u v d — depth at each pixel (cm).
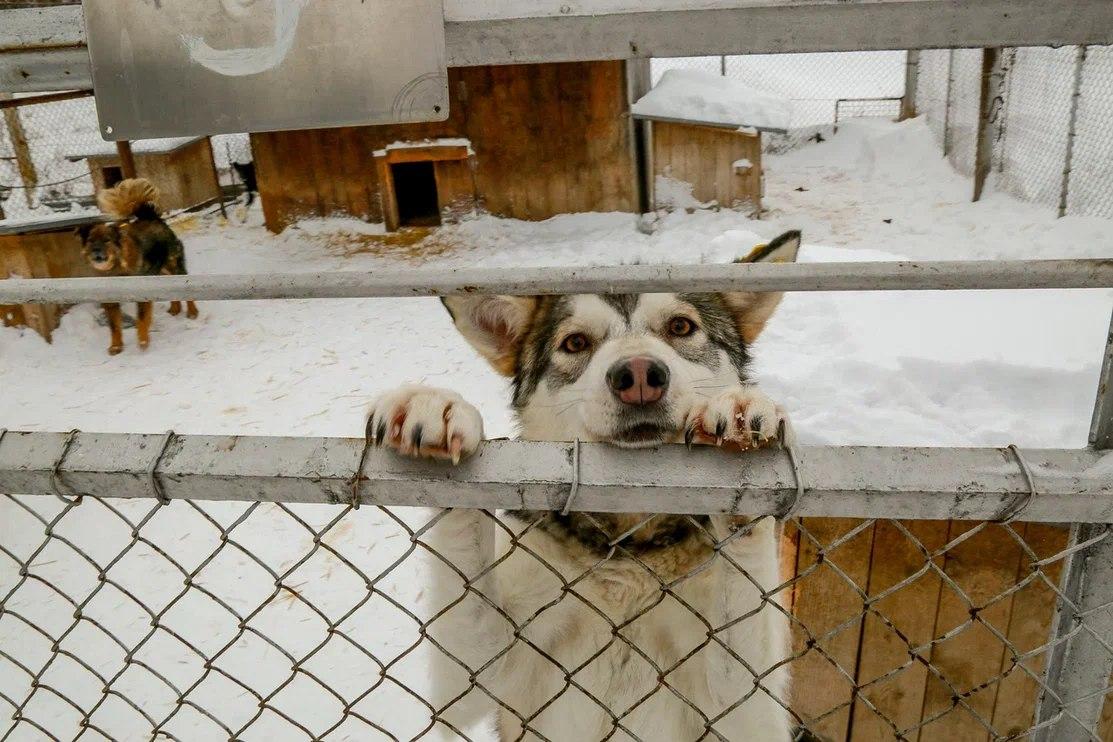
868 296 480
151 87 102
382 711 331
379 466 106
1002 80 1079
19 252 798
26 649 386
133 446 109
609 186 1089
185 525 477
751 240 621
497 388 653
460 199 1114
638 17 95
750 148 1038
